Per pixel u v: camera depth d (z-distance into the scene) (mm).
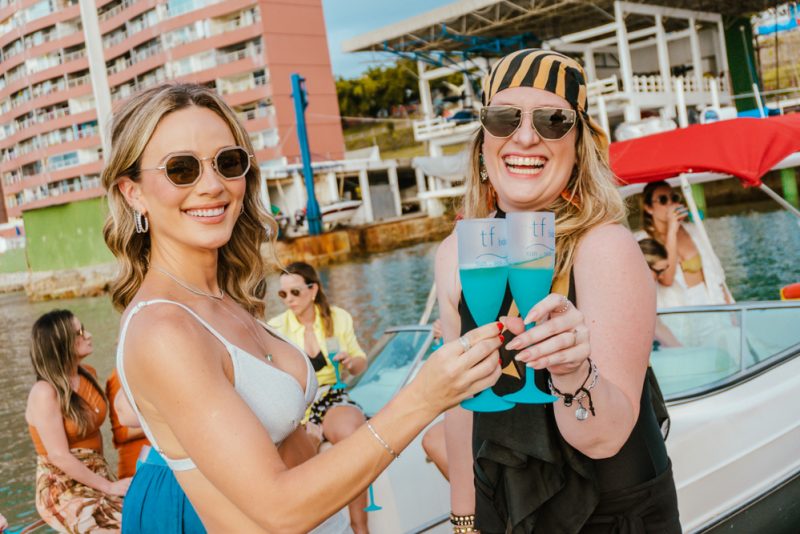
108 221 1555
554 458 1431
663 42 27781
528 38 31969
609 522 1485
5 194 68062
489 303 1260
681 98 13148
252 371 1414
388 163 40438
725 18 31922
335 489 1173
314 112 46906
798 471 2643
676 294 5422
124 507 1594
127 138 1448
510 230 1237
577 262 1498
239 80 47625
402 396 1190
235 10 46781
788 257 12273
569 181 1623
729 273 11398
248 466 1196
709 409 2520
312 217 31172
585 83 1620
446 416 1820
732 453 2459
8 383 11680
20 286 40156
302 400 1524
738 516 2432
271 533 1196
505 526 1548
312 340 4090
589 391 1274
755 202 25578
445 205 35375
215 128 1478
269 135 46219
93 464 3793
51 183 62594
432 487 2348
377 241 32594
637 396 1406
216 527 1359
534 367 1153
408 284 18547
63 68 60000
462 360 1139
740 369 2758
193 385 1244
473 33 30203
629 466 1484
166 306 1357
